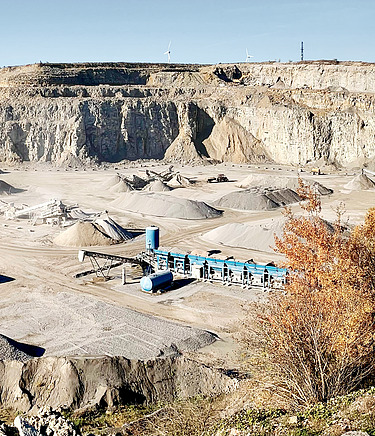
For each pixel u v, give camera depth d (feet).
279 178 271.28
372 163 332.80
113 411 73.82
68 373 78.43
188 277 138.31
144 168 350.64
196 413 70.85
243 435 53.93
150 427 67.67
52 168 348.18
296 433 50.65
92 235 172.45
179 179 287.28
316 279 76.23
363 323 64.80
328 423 51.47
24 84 406.82
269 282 127.85
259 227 173.88
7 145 361.51
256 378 75.97
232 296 124.16
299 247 79.92
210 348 96.94
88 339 99.09
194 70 492.54
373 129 339.16
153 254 143.33
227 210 226.38
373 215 86.07
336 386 62.69
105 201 245.24
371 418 50.06
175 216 212.64
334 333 64.28
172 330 102.99
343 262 73.97
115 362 81.30
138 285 132.77
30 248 167.53
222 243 173.88
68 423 54.49
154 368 82.23
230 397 75.56
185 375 82.17
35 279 137.69
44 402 76.69
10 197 249.34
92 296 124.47
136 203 227.61
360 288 69.97
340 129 350.64
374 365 65.46
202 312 114.62
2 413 75.31
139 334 101.30
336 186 279.90
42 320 109.09
